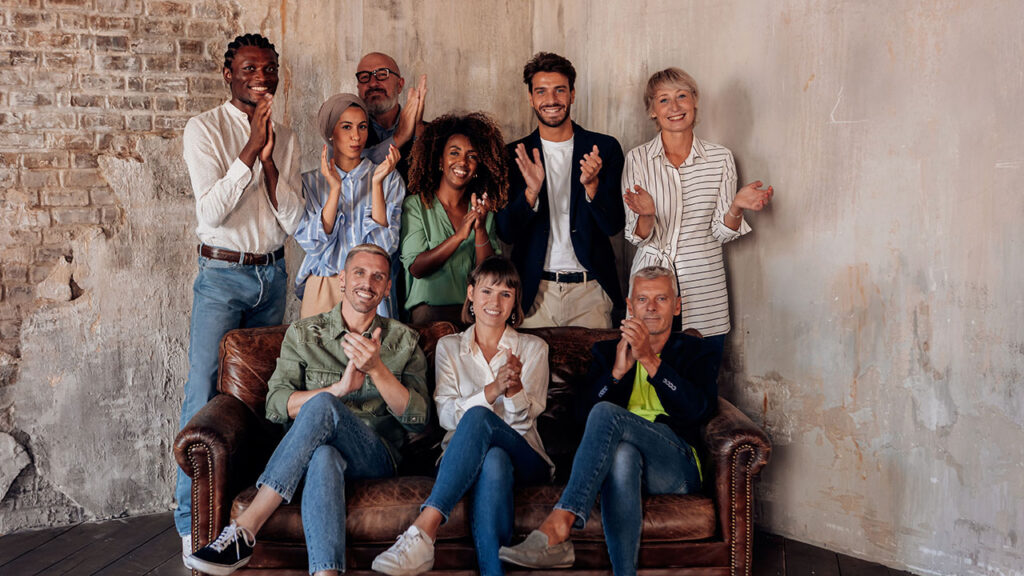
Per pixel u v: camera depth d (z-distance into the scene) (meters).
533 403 2.98
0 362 3.57
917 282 3.22
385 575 2.64
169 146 3.81
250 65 3.36
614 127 4.30
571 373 3.28
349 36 4.14
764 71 3.63
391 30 4.23
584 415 3.04
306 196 3.61
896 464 3.31
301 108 4.05
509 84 4.57
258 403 3.06
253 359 3.09
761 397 3.73
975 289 3.07
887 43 3.25
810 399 3.56
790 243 3.59
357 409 3.02
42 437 3.65
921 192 3.19
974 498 3.11
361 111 3.51
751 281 3.73
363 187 3.56
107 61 3.68
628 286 4.26
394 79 3.88
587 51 4.41
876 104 3.30
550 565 2.63
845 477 3.46
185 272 3.87
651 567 2.77
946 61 3.11
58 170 3.63
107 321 3.74
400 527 2.71
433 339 3.26
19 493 3.63
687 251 3.66
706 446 2.88
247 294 3.41
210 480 2.73
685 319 3.65
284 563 2.69
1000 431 3.03
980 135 3.04
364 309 2.99
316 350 3.04
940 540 3.20
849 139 3.38
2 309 3.57
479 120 3.71
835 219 3.44
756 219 3.69
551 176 3.80
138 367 3.81
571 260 3.81
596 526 2.76
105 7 3.67
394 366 3.06
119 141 3.72
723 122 3.80
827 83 3.43
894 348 3.30
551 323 3.78
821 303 3.50
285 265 3.69
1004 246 3.00
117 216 3.74
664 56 4.03
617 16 4.23
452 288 3.64
